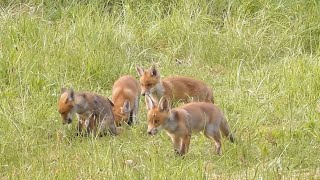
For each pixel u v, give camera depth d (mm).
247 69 16578
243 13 18531
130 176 11281
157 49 17734
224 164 12125
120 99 14109
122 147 12883
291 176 11648
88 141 12844
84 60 15984
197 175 11266
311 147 12711
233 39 17547
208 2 18984
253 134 13242
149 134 12234
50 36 16984
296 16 18453
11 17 17891
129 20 18094
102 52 16391
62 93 13516
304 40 17891
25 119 13617
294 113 14000
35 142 12984
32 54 16062
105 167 11680
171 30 17922
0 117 13555
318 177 11586
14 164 12328
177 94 14586
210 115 12570
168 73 16594
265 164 12055
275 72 16016
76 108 13312
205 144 13008
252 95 14922
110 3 19125
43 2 19078
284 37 17781
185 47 17578
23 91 14977
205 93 14602
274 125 13867
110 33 17188
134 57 17047
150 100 12453
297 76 15375
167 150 12719
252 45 17469
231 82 15789
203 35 17641
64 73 15688
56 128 13555
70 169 11734
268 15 18422
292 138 12992
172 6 18859
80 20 17625
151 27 18094
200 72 16672
